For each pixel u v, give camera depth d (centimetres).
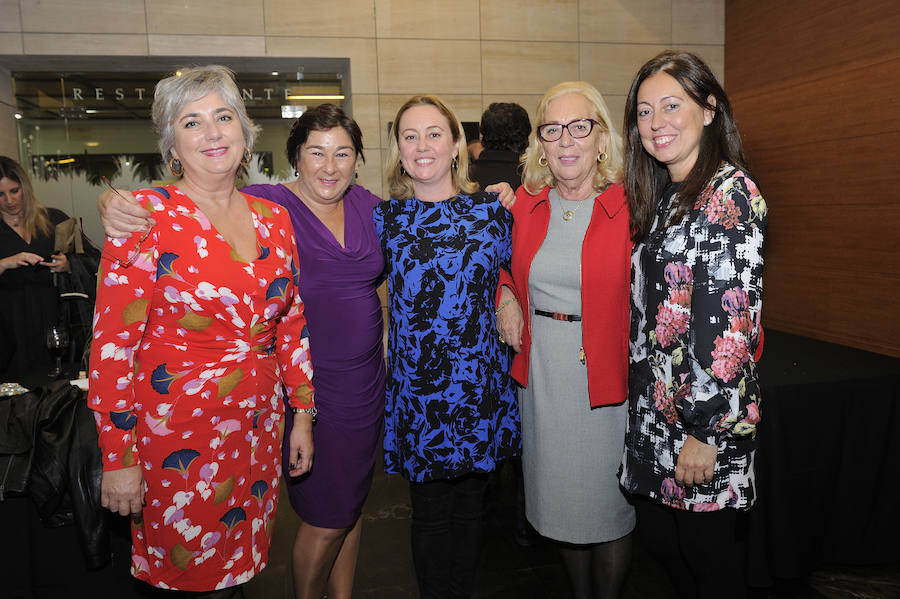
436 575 200
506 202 202
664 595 238
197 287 146
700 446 149
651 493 164
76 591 196
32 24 489
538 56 562
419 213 192
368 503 325
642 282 166
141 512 151
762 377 239
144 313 142
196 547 153
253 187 190
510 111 278
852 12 405
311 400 180
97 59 508
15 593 193
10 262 286
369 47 536
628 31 570
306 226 189
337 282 190
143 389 146
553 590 244
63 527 194
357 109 539
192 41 510
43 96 531
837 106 421
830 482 236
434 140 188
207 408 150
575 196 195
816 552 240
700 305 143
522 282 199
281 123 570
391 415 199
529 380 200
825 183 432
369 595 242
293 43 525
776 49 484
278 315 165
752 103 512
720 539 161
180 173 158
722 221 142
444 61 549
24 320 295
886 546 244
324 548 199
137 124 544
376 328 200
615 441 190
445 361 188
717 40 564
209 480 152
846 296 417
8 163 314
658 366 159
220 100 151
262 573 260
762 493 229
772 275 488
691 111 154
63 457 185
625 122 172
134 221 138
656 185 172
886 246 385
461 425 189
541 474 196
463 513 201
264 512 167
